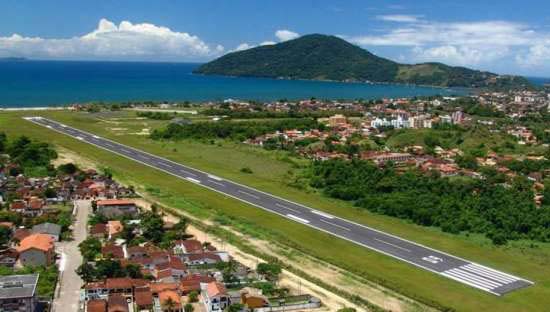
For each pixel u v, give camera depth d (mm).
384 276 140125
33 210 180125
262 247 158750
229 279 132250
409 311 121000
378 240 168375
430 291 132250
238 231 172375
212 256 144250
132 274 130750
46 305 116250
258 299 119375
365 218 191750
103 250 145750
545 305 127062
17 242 150750
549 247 168125
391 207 196125
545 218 184000
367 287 133000
